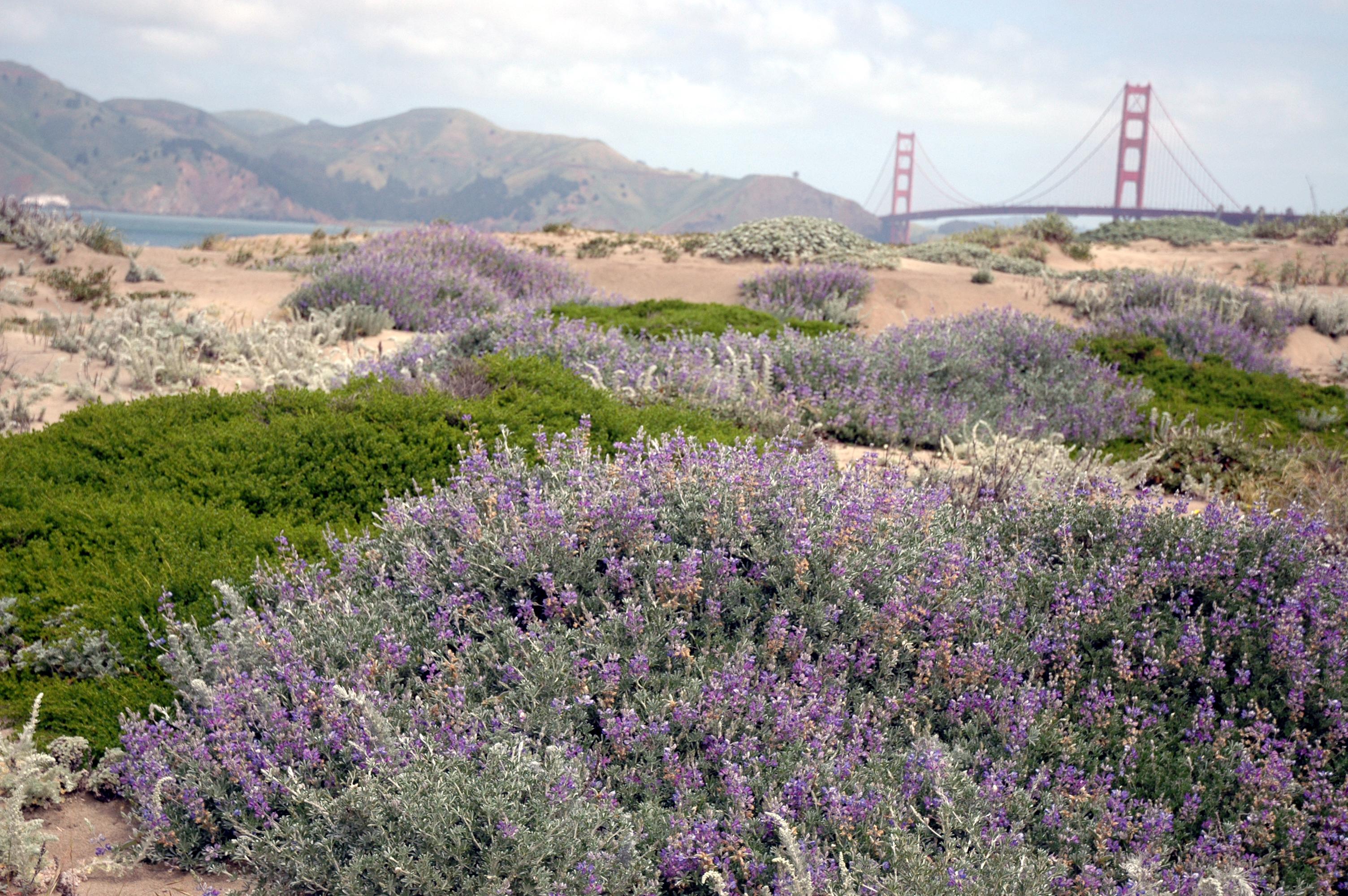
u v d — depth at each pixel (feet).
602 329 39.75
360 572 14.56
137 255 62.44
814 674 12.00
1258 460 28.27
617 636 12.09
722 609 12.89
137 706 13.23
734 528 13.67
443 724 10.85
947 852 9.34
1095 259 89.61
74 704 13.41
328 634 12.55
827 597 13.15
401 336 43.32
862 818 10.05
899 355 35.29
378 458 21.81
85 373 32.99
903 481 18.60
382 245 58.65
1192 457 28.68
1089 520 17.01
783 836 9.09
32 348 35.73
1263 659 13.64
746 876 9.64
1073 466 23.76
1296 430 33.63
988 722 12.21
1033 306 62.08
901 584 13.26
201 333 37.81
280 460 21.86
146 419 24.36
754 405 29.35
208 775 10.69
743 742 11.02
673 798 10.69
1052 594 14.80
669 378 31.50
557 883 8.79
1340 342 52.90
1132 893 9.29
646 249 84.94
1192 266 83.30
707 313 44.57
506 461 16.93
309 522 19.38
